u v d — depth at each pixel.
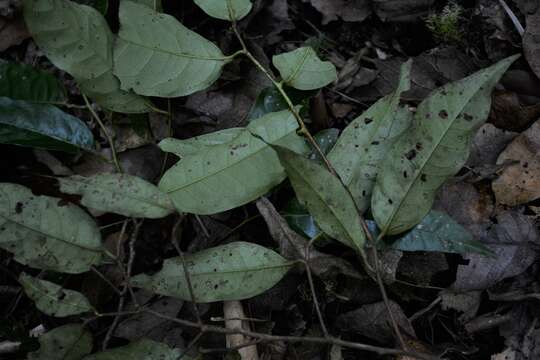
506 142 0.51
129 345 0.44
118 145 0.52
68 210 0.45
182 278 0.45
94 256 0.45
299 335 0.49
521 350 0.48
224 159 0.45
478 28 0.54
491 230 0.49
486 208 0.50
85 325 0.46
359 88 0.54
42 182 0.50
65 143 0.49
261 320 0.45
